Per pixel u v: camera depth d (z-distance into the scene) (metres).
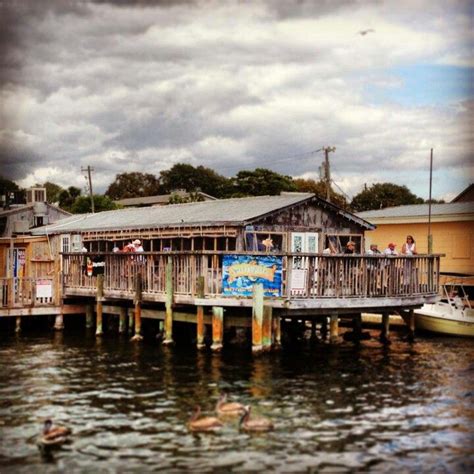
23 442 17.55
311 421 19.12
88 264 35.53
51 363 27.03
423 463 16.19
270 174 84.25
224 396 19.97
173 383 23.39
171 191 109.31
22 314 35.94
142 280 32.06
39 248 43.53
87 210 84.56
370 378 24.31
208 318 30.00
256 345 27.53
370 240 46.41
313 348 30.44
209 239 34.91
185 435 17.91
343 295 28.42
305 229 35.31
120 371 25.38
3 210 70.06
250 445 17.20
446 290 38.19
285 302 27.33
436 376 24.70
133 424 18.86
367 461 16.27
